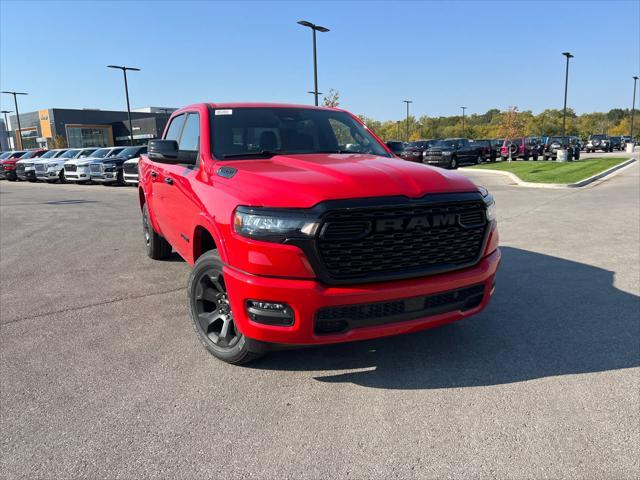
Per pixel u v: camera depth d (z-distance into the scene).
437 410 2.94
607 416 2.84
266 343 3.12
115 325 4.39
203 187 3.72
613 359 3.57
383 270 3.01
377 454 2.53
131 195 18.00
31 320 4.54
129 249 7.79
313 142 4.48
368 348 3.84
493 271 3.43
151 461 2.50
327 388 3.23
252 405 3.03
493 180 20.86
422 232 3.07
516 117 59.59
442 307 3.20
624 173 22.38
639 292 5.08
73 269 6.48
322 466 2.44
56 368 3.55
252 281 2.97
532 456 2.49
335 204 2.87
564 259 6.50
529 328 4.18
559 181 17.84
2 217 12.20
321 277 2.88
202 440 2.67
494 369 3.46
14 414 2.95
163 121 68.62
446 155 29.17
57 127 72.75
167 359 3.69
